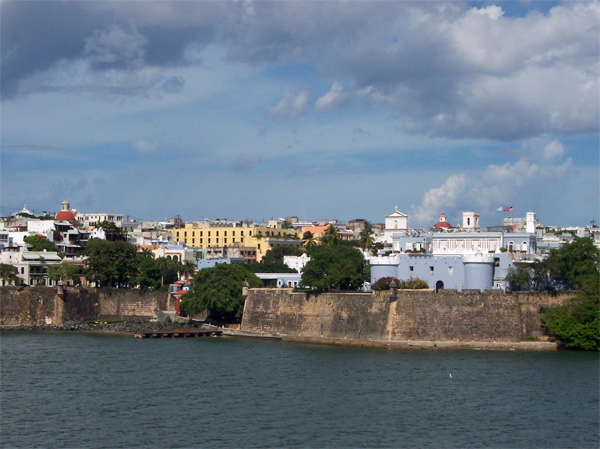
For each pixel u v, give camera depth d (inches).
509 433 4315.9
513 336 6953.7
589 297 6870.1
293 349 7091.5
